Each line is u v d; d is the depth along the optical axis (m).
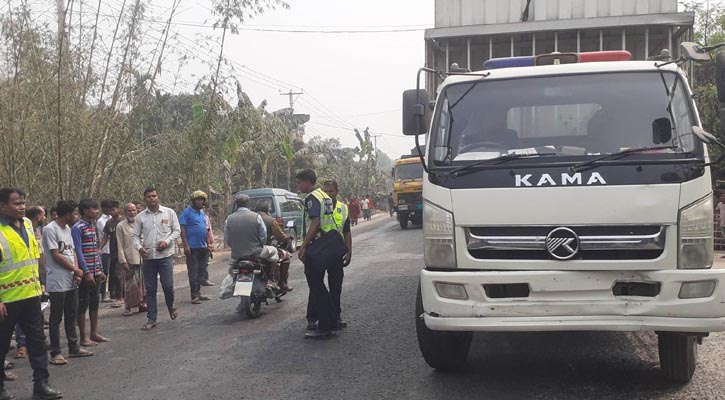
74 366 6.71
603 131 5.12
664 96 5.13
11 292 5.53
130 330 8.48
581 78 5.39
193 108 17.23
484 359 6.20
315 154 39.91
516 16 8.30
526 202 4.80
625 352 6.25
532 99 5.39
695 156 4.71
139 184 15.62
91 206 7.62
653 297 4.61
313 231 7.26
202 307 9.99
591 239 4.69
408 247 17.47
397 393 5.25
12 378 6.34
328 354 6.59
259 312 8.91
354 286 10.77
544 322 4.71
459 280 4.83
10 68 11.28
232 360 6.55
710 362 5.91
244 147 26.02
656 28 7.75
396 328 7.60
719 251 15.06
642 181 4.66
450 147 5.29
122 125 13.59
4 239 5.52
